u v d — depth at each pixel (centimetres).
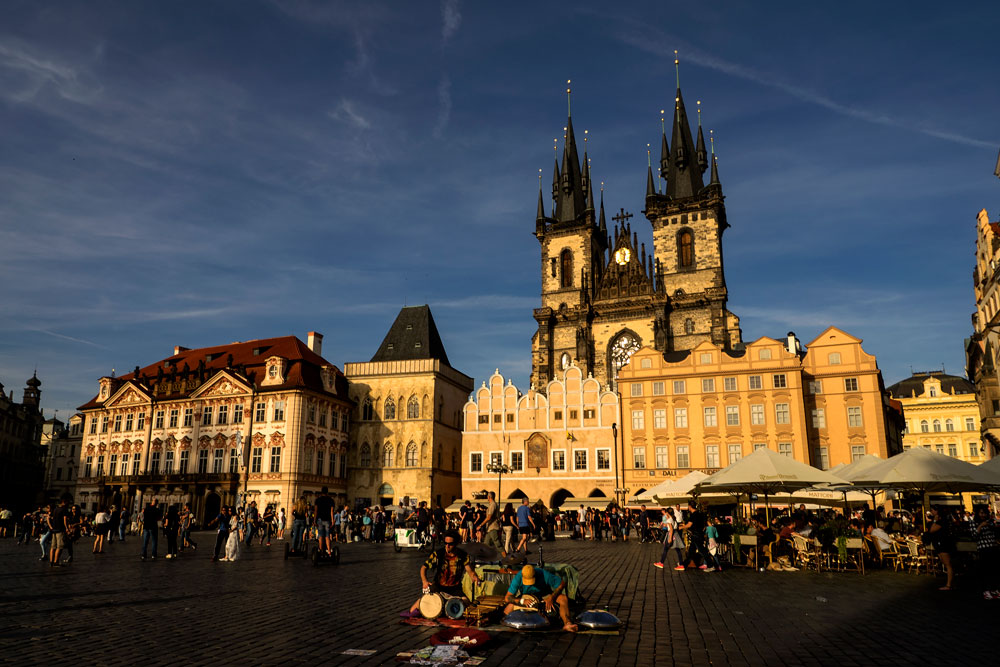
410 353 10456
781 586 2353
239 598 1981
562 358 10681
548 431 8662
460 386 10494
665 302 9962
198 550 4162
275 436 8819
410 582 2428
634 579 2569
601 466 8369
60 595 2008
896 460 2947
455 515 8088
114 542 4872
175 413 9669
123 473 9888
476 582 1764
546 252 11469
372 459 9675
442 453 9731
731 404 7850
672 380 8144
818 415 7638
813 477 3023
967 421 12538
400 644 1362
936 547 2291
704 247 10419
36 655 1243
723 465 7756
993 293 7219
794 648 1359
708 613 1767
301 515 3469
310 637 1418
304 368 9275
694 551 2950
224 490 8844
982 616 1731
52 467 14488
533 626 1492
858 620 1669
